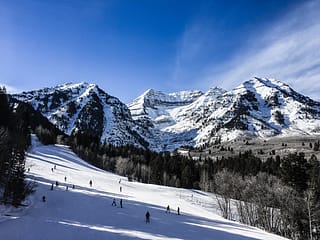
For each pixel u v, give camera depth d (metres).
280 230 69.75
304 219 64.25
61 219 38.84
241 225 54.81
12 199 44.53
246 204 78.50
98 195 62.91
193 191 104.75
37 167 97.31
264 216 72.69
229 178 93.31
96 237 30.86
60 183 73.75
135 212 48.75
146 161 166.62
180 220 47.47
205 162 159.62
